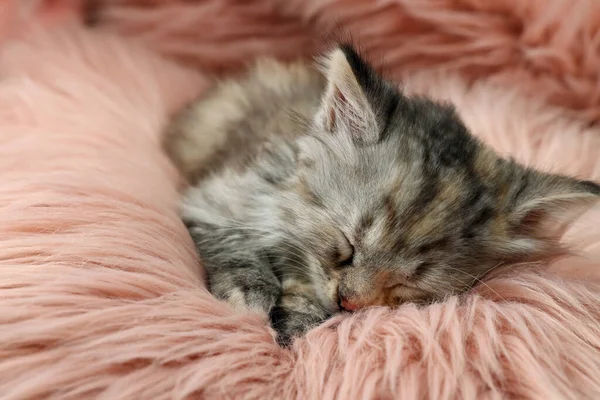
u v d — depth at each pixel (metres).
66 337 0.18
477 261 0.22
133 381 0.17
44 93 0.27
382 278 0.22
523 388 0.18
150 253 0.21
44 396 0.17
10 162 0.23
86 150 0.25
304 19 0.31
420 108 0.24
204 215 0.24
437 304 0.21
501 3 0.28
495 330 0.19
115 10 0.32
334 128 0.23
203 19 0.32
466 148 0.24
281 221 0.23
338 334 0.20
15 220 0.20
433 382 0.18
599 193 0.22
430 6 0.29
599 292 0.21
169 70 0.32
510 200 0.23
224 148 0.27
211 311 0.20
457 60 0.30
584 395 0.18
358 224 0.22
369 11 0.30
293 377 0.19
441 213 0.22
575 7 0.27
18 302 0.18
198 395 0.18
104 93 0.28
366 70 0.23
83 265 0.20
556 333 0.20
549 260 0.23
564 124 0.28
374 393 0.18
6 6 0.31
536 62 0.29
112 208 0.22
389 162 0.22
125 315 0.19
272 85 0.30
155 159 0.27
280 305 0.23
